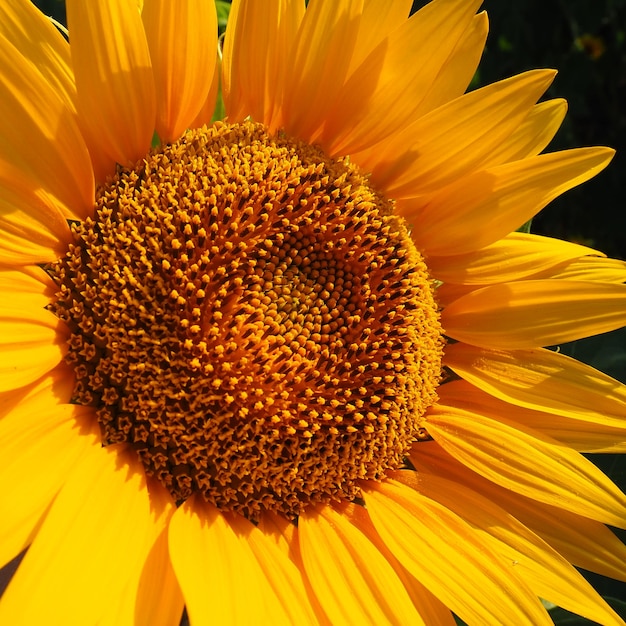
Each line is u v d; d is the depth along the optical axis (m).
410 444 0.41
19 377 0.34
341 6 0.39
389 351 0.39
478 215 0.41
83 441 0.35
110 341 0.36
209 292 0.37
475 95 0.41
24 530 0.33
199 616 0.33
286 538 0.37
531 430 0.41
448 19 0.40
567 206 0.75
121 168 0.38
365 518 0.39
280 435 0.37
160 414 0.36
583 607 0.38
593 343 0.50
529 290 0.41
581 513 0.39
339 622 0.36
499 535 0.39
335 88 0.40
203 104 0.39
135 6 0.36
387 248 0.40
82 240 0.37
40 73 0.36
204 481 0.36
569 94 0.68
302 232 0.40
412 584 0.38
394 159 0.41
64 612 0.32
